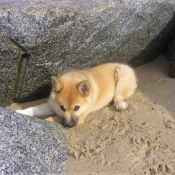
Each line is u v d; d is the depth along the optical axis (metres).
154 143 0.79
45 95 1.00
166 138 0.81
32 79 0.92
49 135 0.75
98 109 0.97
